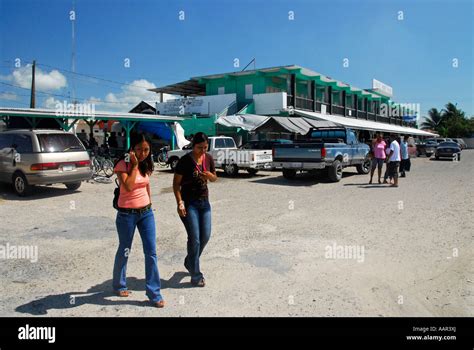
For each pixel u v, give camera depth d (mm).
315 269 5219
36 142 10500
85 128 31141
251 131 22219
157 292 4164
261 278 4906
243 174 17812
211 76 30250
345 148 15578
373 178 16109
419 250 6016
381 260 5574
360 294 4445
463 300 4301
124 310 4039
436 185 13734
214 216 8500
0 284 4711
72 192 11797
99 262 5512
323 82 32656
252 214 8703
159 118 21922
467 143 71125
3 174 11211
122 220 4184
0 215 8570
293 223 7816
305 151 14148
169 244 6422
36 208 9344
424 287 4648
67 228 7449
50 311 4020
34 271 5148
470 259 5594
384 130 34906
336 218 8258
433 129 76938
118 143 25266
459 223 7738
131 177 4098
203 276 4965
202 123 24922
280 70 27688
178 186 4574
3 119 17672
